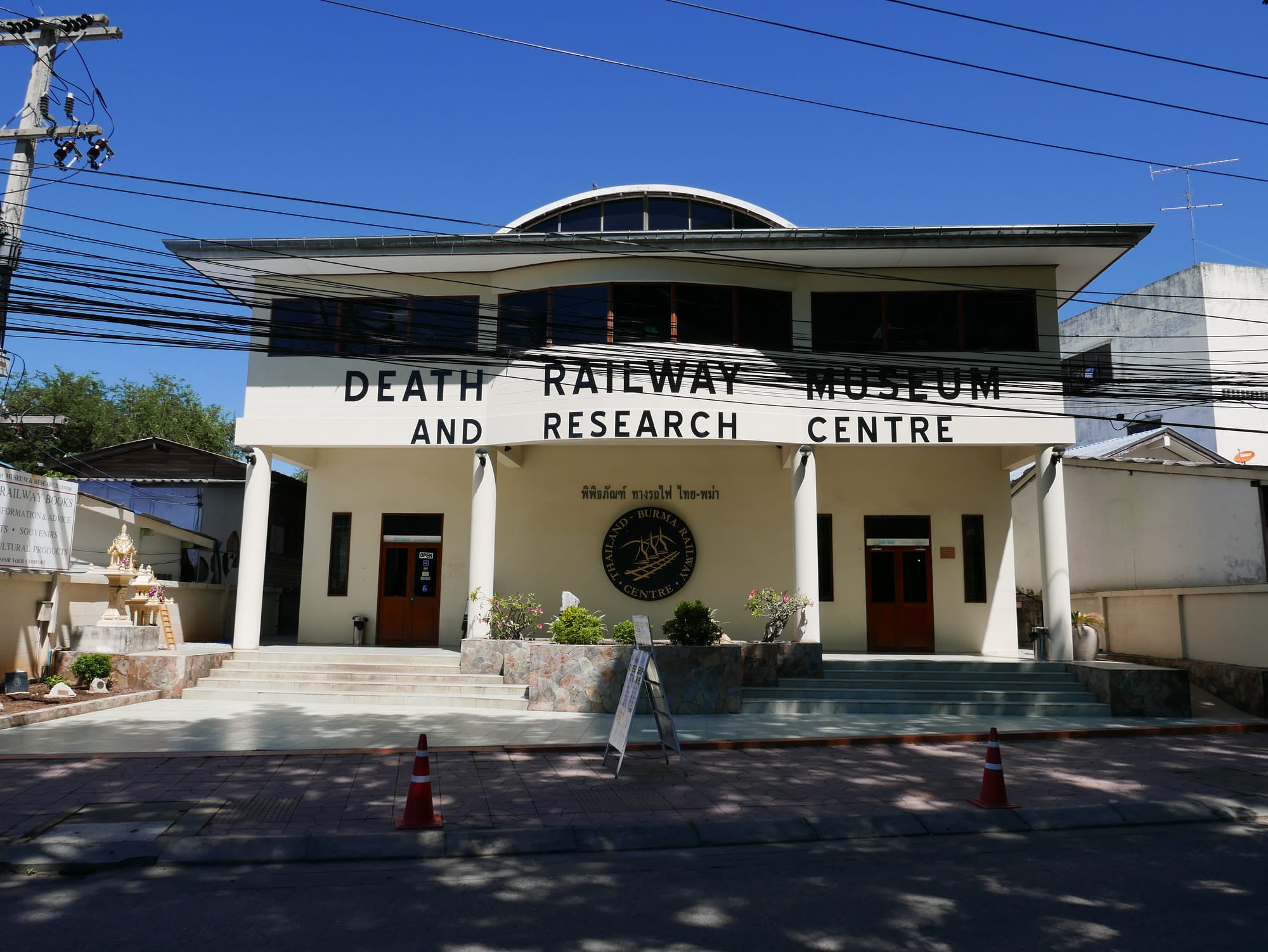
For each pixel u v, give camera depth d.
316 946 5.27
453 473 20.33
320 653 17.30
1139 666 15.66
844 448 20.14
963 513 19.89
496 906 6.02
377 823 7.82
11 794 8.69
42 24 12.51
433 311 17.14
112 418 38.09
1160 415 27.66
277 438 17.56
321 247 16.53
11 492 14.45
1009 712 14.90
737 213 20.06
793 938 5.43
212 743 11.34
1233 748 12.12
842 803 8.79
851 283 17.77
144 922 5.67
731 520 19.94
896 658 17.55
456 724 13.21
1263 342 26.69
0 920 5.68
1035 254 17.02
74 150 12.58
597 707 14.69
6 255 11.79
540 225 20.36
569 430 16.66
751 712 14.91
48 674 15.23
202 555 21.86
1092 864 7.02
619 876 6.71
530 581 19.91
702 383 16.84
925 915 5.85
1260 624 15.50
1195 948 5.26
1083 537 20.70
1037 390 17.27
